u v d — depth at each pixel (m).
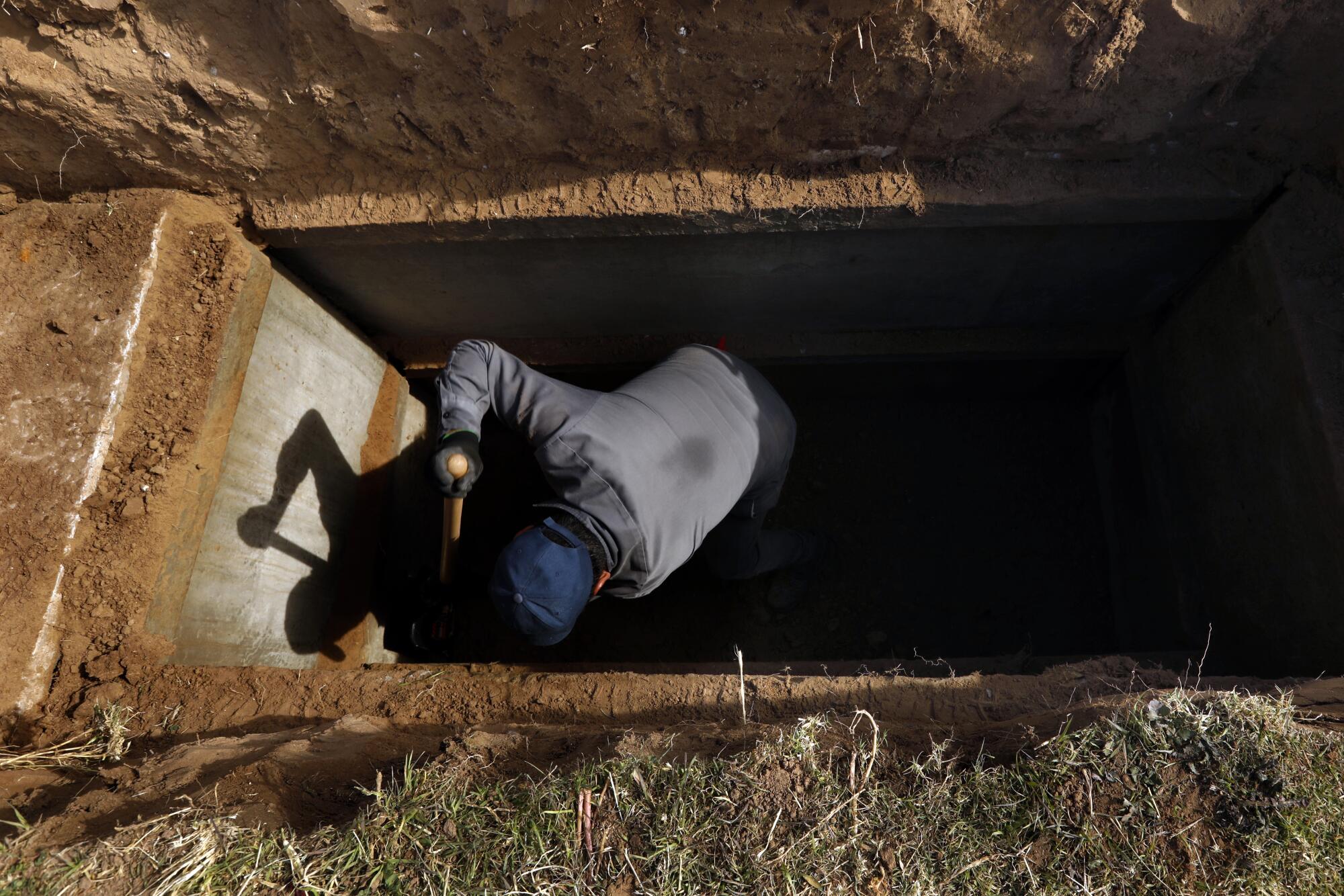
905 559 3.67
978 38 2.08
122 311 2.30
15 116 2.28
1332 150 2.33
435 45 2.12
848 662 2.60
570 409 2.03
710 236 2.60
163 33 2.14
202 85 2.22
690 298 3.04
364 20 2.06
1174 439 3.01
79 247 2.38
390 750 1.73
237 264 2.44
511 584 1.82
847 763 1.52
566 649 3.51
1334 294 2.30
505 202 2.47
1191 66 2.13
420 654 3.52
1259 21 2.02
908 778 1.51
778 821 1.44
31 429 2.19
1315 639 2.28
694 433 2.17
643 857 1.41
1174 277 2.85
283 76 2.22
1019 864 1.39
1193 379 2.87
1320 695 1.75
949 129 2.32
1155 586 3.17
